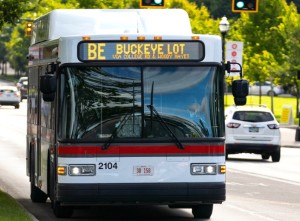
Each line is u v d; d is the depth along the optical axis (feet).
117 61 84.64
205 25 414.00
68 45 84.53
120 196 83.35
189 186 83.82
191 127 84.48
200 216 92.68
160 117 84.12
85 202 83.51
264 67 354.33
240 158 191.01
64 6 350.84
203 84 85.10
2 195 99.45
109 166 83.51
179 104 84.64
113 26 93.25
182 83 84.94
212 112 84.84
